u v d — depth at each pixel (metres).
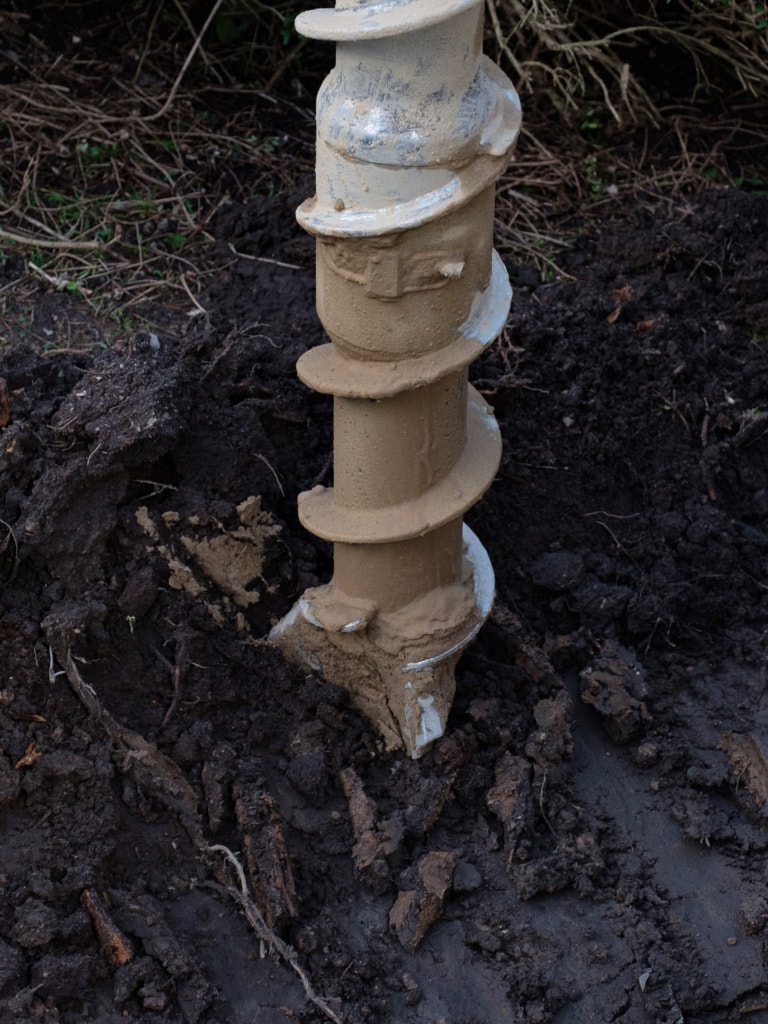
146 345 2.76
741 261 3.20
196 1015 2.47
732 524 2.97
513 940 2.57
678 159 3.46
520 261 3.24
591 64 3.59
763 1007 2.54
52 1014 2.44
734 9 3.36
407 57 2.26
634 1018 2.52
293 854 2.61
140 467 2.67
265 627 2.76
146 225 3.19
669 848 2.67
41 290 3.04
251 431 2.78
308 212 2.36
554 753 2.69
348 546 2.57
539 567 2.89
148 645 2.66
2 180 3.22
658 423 3.02
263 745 2.67
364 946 2.56
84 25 3.49
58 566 2.62
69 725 2.59
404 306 2.37
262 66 3.52
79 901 2.52
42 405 2.71
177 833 2.60
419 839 2.63
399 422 2.46
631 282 3.18
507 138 2.33
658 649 2.88
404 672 2.62
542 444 2.97
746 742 2.73
